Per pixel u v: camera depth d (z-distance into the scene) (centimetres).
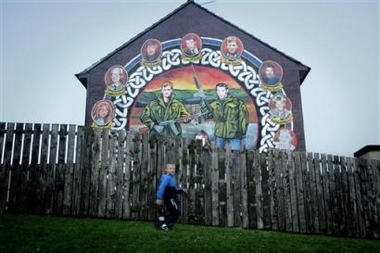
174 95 1775
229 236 880
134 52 1859
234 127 1719
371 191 1128
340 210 1079
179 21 1909
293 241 896
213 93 1773
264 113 1745
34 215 926
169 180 902
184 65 1830
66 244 747
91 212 955
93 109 1770
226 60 1833
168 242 795
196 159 1021
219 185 1012
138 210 971
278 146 1697
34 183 954
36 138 978
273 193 1036
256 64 1825
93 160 984
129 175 988
